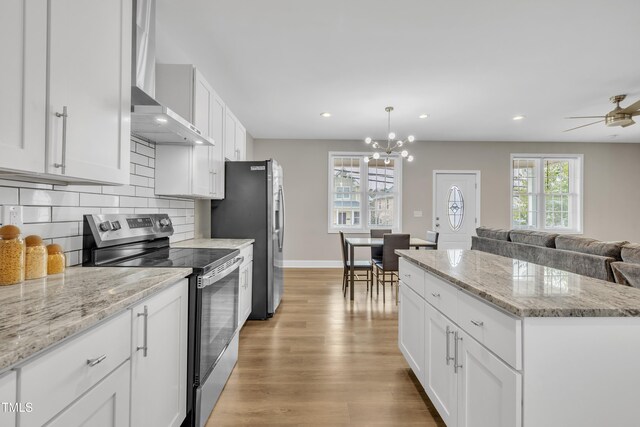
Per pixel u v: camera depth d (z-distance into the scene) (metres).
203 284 1.52
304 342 2.70
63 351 0.74
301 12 2.33
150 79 1.90
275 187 3.41
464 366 1.29
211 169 2.79
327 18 2.41
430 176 6.30
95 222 1.65
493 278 1.37
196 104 2.32
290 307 3.67
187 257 1.89
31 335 0.67
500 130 5.55
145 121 1.77
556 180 6.43
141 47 1.80
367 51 2.88
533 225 6.40
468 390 1.26
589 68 3.20
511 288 1.19
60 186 1.51
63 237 1.53
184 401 1.47
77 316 0.80
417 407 1.80
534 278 1.37
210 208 3.65
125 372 1.01
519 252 3.41
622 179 6.38
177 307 1.40
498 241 3.80
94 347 0.86
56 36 1.02
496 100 4.09
